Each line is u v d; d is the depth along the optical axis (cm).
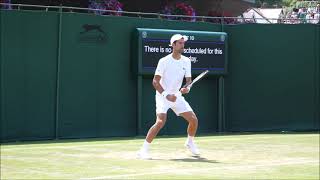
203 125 1653
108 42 1509
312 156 1089
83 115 1475
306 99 1706
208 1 2277
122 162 977
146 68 1521
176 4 1995
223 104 1672
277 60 1691
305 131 1705
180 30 1594
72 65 1456
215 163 973
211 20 1870
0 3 1435
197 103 1638
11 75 1373
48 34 1420
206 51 1606
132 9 2070
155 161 993
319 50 1712
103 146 1265
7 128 1371
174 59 1024
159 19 1581
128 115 1545
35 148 1223
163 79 1026
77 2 1842
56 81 1434
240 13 2659
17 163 966
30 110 1401
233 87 1680
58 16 1434
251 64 1681
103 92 1504
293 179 809
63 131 1447
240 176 828
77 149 1199
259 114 1689
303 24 1702
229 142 1367
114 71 1520
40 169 891
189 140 1090
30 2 1797
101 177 805
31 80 1400
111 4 1781
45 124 1423
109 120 1515
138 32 1512
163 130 1580
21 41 1384
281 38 1691
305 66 1705
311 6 2270
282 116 1695
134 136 1541
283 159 1039
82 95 1472
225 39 1633
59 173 847
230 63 1678
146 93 1564
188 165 943
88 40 1477
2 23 1361
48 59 1422
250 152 1152
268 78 1686
